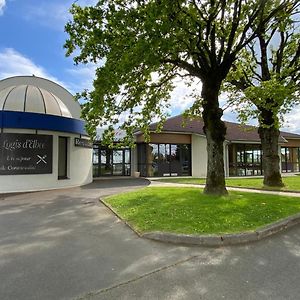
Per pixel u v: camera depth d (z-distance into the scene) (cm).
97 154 2508
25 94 1641
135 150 2592
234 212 817
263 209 862
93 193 1373
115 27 951
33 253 544
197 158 2530
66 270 462
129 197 1127
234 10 1120
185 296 375
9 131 1446
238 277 433
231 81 1616
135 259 512
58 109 1717
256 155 2741
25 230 710
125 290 393
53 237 650
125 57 898
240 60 1595
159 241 618
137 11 935
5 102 1569
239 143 2606
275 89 1221
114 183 1889
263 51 1577
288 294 379
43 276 439
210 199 1025
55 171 1575
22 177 1460
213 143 1159
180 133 2511
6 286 406
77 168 1747
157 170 2453
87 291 391
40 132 1523
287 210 858
